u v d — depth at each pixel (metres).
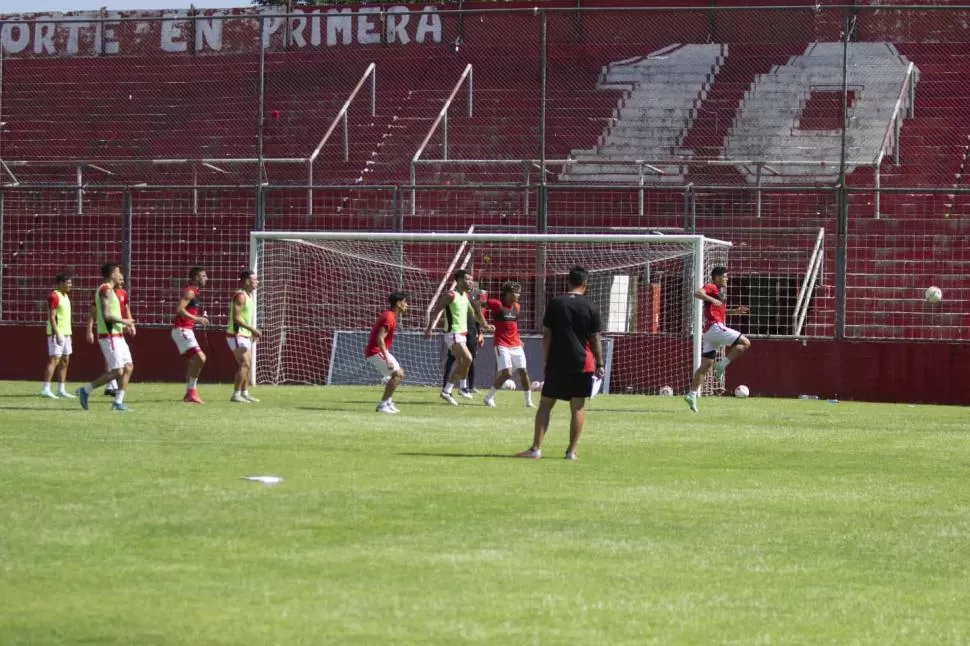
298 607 15.88
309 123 85.62
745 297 67.06
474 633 14.91
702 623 15.60
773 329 67.12
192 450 30.95
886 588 17.62
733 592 17.19
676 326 65.12
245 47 90.38
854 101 82.31
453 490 25.09
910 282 64.50
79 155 86.12
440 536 20.42
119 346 42.47
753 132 81.06
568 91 86.12
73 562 18.11
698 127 81.94
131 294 70.12
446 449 32.31
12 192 72.75
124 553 18.73
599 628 15.27
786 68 85.81
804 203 71.19
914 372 57.91
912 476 28.81
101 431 35.16
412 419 41.19
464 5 91.19
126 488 24.48
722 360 47.50
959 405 56.91
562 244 65.62
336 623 15.20
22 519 21.12
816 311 65.06
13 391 53.12
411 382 62.22
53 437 33.47
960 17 85.81
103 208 76.56
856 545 20.52
